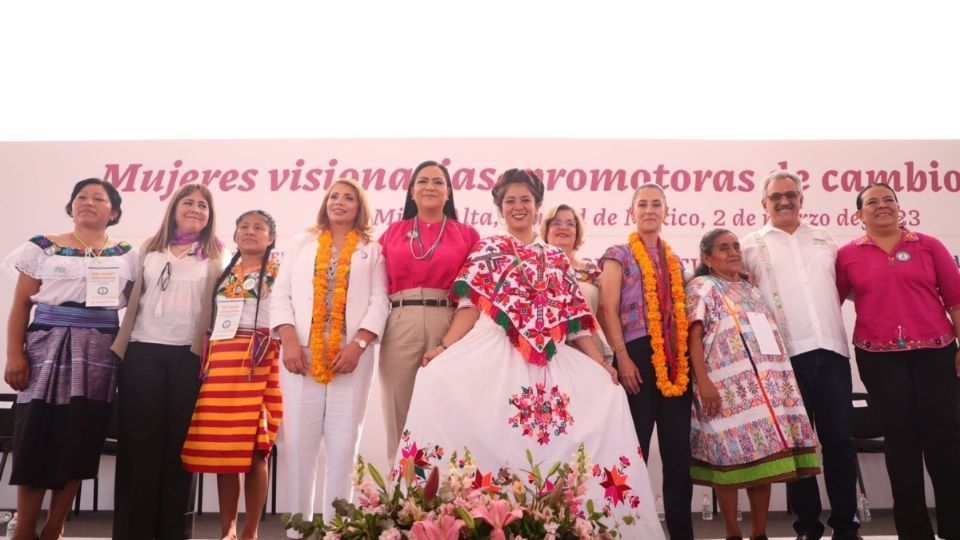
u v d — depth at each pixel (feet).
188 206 13.21
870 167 21.33
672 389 12.41
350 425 12.10
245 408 12.63
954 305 13.34
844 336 13.71
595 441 10.94
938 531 12.82
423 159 21.62
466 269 11.71
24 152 21.29
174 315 12.67
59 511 12.27
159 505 12.19
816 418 13.57
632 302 13.05
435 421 10.80
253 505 12.93
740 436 12.45
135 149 21.48
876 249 13.74
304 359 12.14
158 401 12.27
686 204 21.34
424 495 8.13
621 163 21.49
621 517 10.57
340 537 8.02
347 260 12.58
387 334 12.41
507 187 12.62
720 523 18.15
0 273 20.70
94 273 12.67
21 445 11.73
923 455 13.56
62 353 12.19
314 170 21.53
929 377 12.98
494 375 11.12
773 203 14.21
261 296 13.17
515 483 8.68
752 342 12.82
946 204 21.20
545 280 11.81
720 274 13.74
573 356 11.68
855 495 13.06
